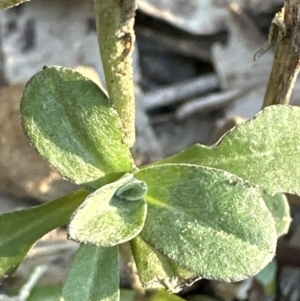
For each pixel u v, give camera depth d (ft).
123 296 0.47
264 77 0.68
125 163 0.31
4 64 0.67
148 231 0.30
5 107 0.60
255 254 0.28
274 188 0.33
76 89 0.30
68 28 0.68
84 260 0.32
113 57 0.32
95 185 0.31
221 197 0.29
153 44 0.70
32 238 0.35
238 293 0.57
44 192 0.59
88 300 0.32
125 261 0.45
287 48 0.37
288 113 0.32
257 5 0.70
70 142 0.30
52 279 0.58
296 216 0.60
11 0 0.27
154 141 0.66
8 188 0.60
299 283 0.58
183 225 0.30
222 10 0.71
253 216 0.29
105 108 0.30
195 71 0.71
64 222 0.36
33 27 0.68
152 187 0.31
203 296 0.58
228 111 0.68
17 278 0.57
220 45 0.70
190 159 0.33
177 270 0.34
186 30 0.70
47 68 0.29
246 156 0.33
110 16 0.31
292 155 0.33
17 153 0.59
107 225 0.28
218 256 0.29
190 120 0.68
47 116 0.30
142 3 0.68
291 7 0.35
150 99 0.67
